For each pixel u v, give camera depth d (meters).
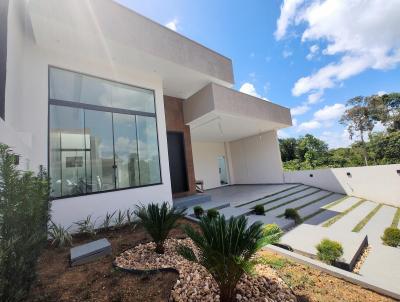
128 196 5.94
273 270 2.89
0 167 1.69
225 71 8.38
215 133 12.42
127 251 3.58
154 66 6.70
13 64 3.90
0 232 1.58
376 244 4.57
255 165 14.65
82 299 2.24
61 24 4.56
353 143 19.12
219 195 10.70
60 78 5.36
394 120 17.23
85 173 5.41
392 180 9.48
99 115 5.91
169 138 9.13
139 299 2.24
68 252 3.60
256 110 9.77
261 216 6.61
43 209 2.45
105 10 5.24
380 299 2.29
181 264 3.07
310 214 7.35
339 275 2.72
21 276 1.71
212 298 2.21
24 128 4.59
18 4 4.34
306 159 20.53
